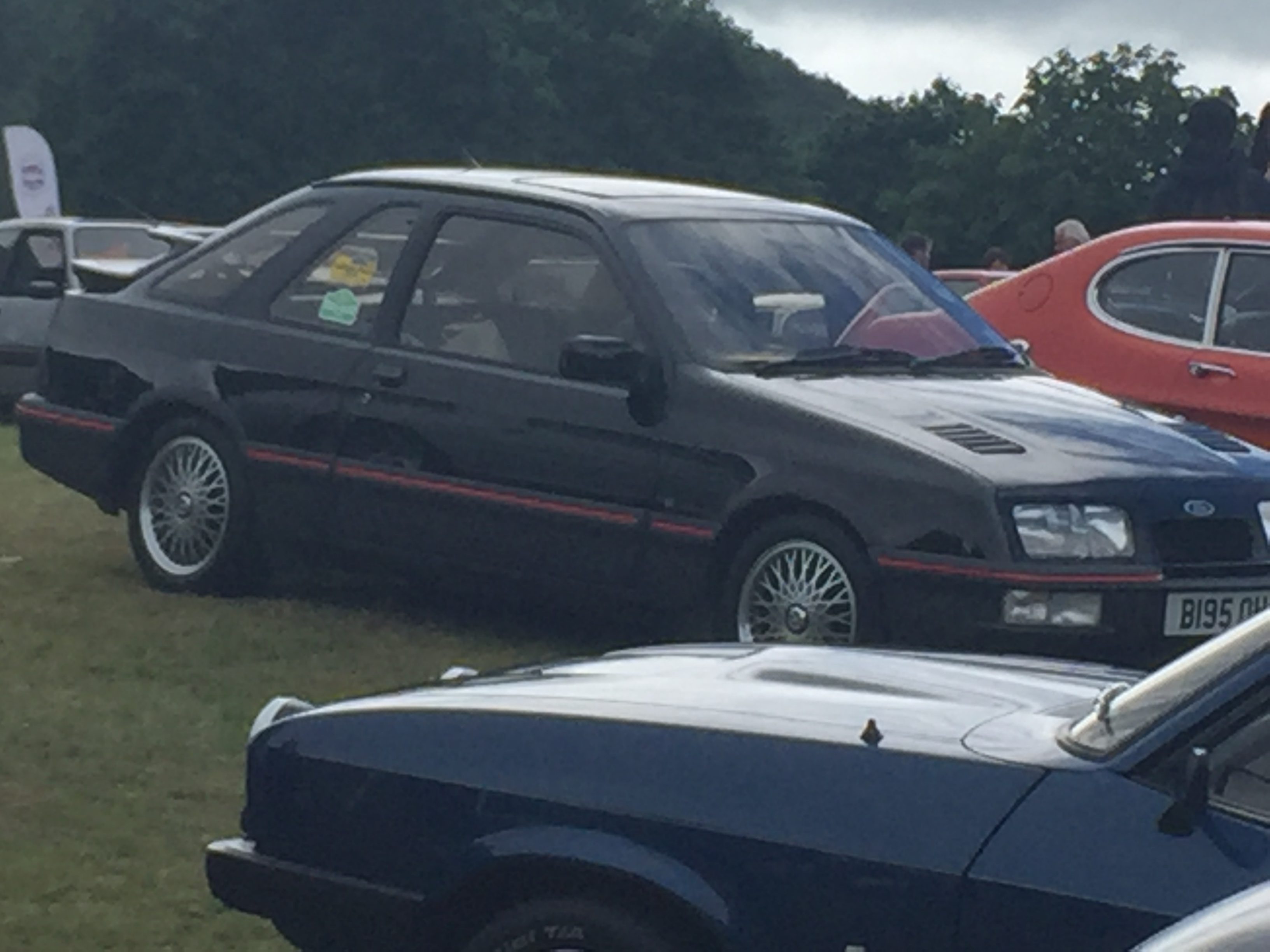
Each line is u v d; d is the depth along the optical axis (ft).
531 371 29.86
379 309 31.55
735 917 13.46
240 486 32.50
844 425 27.35
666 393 28.60
